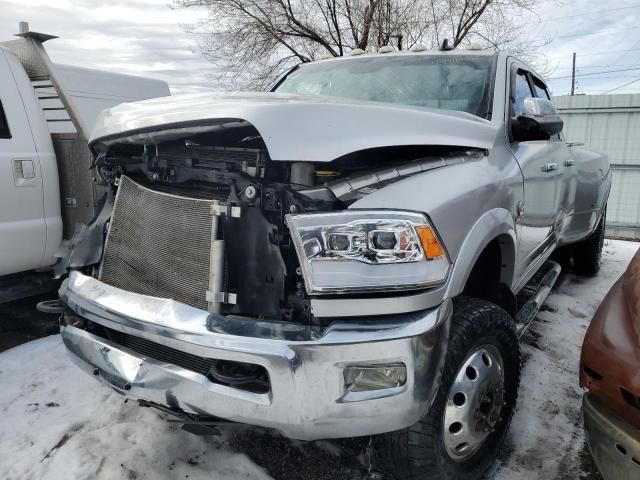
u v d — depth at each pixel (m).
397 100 3.04
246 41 13.48
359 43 13.02
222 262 1.81
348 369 1.69
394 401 1.70
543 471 2.32
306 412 1.66
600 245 5.45
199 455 2.41
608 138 11.87
